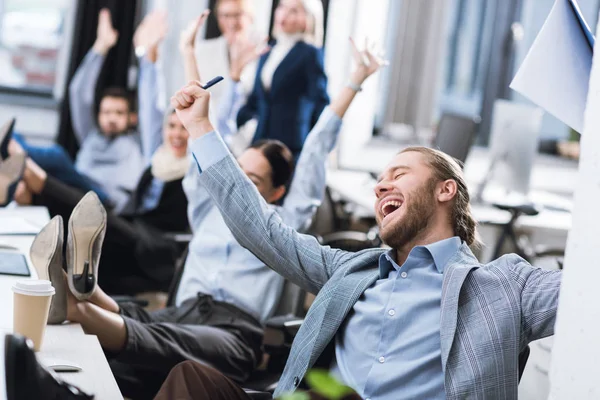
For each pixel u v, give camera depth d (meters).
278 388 2.71
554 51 2.48
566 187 8.97
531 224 6.24
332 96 8.36
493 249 6.23
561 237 6.32
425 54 8.80
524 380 3.68
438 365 2.53
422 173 2.74
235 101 6.20
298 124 6.82
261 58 6.91
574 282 1.93
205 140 2.94
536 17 9.08
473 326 2.48
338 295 2.72
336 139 3.93
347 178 7.68
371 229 6.64
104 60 7.73
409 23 8.73
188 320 3.77
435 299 2.60
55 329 2.67
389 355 2.58
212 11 7.80
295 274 2.91
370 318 2.65
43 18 7.95
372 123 8.57
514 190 6.79
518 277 2.55
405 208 2.72
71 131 7.80
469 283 2.55
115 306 3.20
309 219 3.93
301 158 3.93
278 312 3.86
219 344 3.46
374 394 2.56
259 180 3.86
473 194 6.96
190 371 2.42
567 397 1.93
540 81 2.49
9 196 4.46
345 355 2.68
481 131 9.13
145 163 6.98
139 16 7.95
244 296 3.80
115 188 6.99
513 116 6.75
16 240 3.65
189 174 4.02
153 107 6.88
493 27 9.02
